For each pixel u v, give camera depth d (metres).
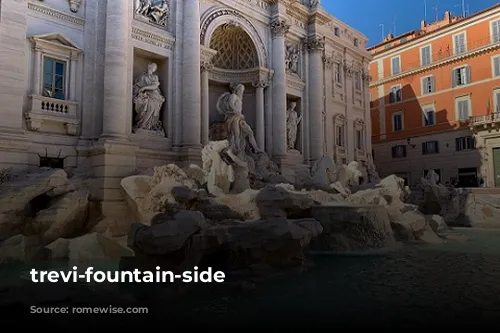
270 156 28.27
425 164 43.81
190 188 16.70
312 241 15.95
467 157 39.97
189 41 22.56
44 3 18.09
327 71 34.69
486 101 38.97
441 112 42.62
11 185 14.52
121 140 18.39
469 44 40.50
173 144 22.02
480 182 38.44
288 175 27.83
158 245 10.80
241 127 25.55
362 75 39.75
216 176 18.80
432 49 43.81
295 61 31.64
